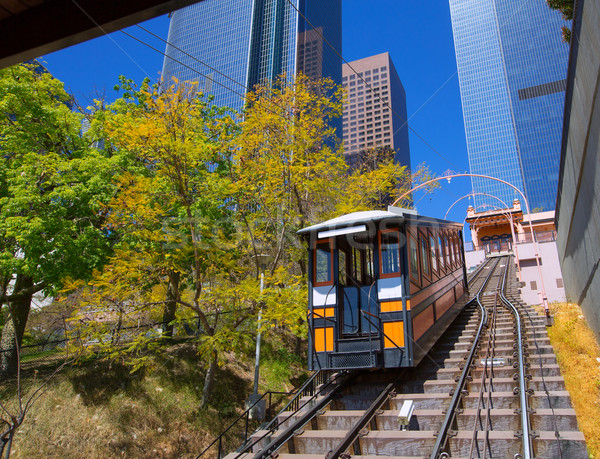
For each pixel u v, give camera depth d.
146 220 12.34
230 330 12.76
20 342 15.72
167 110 12.40
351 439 6.94
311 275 10.20
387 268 9.70
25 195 14.08
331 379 10.30
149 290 13.19
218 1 93.88
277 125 14.57
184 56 86.31
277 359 18.64
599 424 7.81
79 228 15.30
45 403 12.95
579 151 11.80
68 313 15.92
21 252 15.59
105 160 15.45
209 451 13.22
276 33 85.50
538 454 6.00
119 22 3.41
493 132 90.62
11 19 3.72
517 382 8.34
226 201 14.71
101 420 12.95
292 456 7.05
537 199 84.06
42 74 17.31
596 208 11.34
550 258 32.31
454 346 11.95
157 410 13.84
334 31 109.69
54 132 16.62
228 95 76.69
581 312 15.66
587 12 8.95
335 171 15.46
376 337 9.23
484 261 48.81
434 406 8.22
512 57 92.12
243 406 15.25
